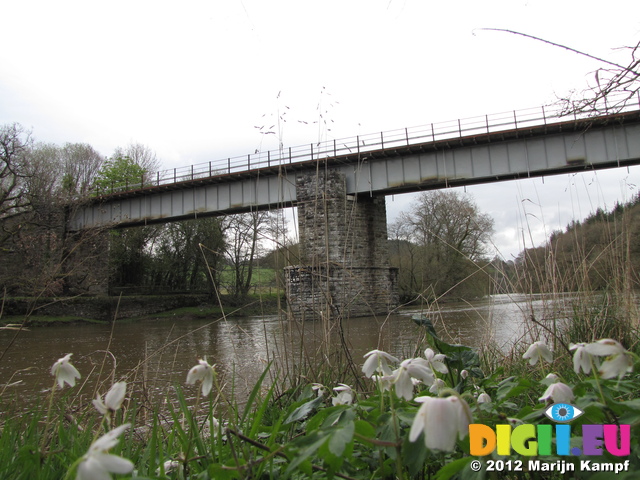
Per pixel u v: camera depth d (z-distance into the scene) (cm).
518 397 329
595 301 586
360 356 587
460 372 315
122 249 4309
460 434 119
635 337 511
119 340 2002
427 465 210
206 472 183
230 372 710
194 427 241
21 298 2925
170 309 3884
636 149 2412
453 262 3125
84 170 5400
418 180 2845
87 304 3303
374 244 3130
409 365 169
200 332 2284
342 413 181
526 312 588
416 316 340
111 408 168
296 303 531
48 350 1652
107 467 111
